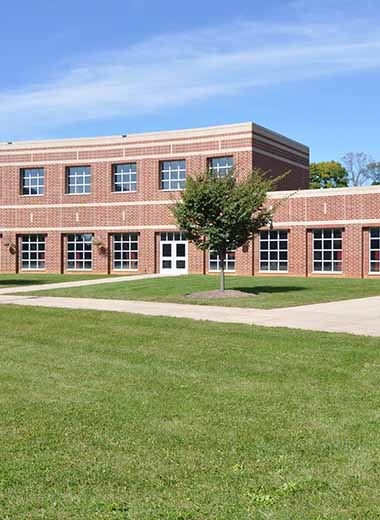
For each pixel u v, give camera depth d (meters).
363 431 6.95
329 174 82.75
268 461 6.04
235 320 15.70
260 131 39.88
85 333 13.77
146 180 41.84
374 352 11.24
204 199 22.80
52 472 5.79
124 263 42.75
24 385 9.24
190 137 40.56
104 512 4.95
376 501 5.10
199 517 4.85
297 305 19.72
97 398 8.47
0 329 14.52
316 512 4.90
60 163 43.94
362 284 28.39
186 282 29.41
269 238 38.38
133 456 6.21
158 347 12.06
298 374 9.73
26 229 44.69
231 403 8.15
